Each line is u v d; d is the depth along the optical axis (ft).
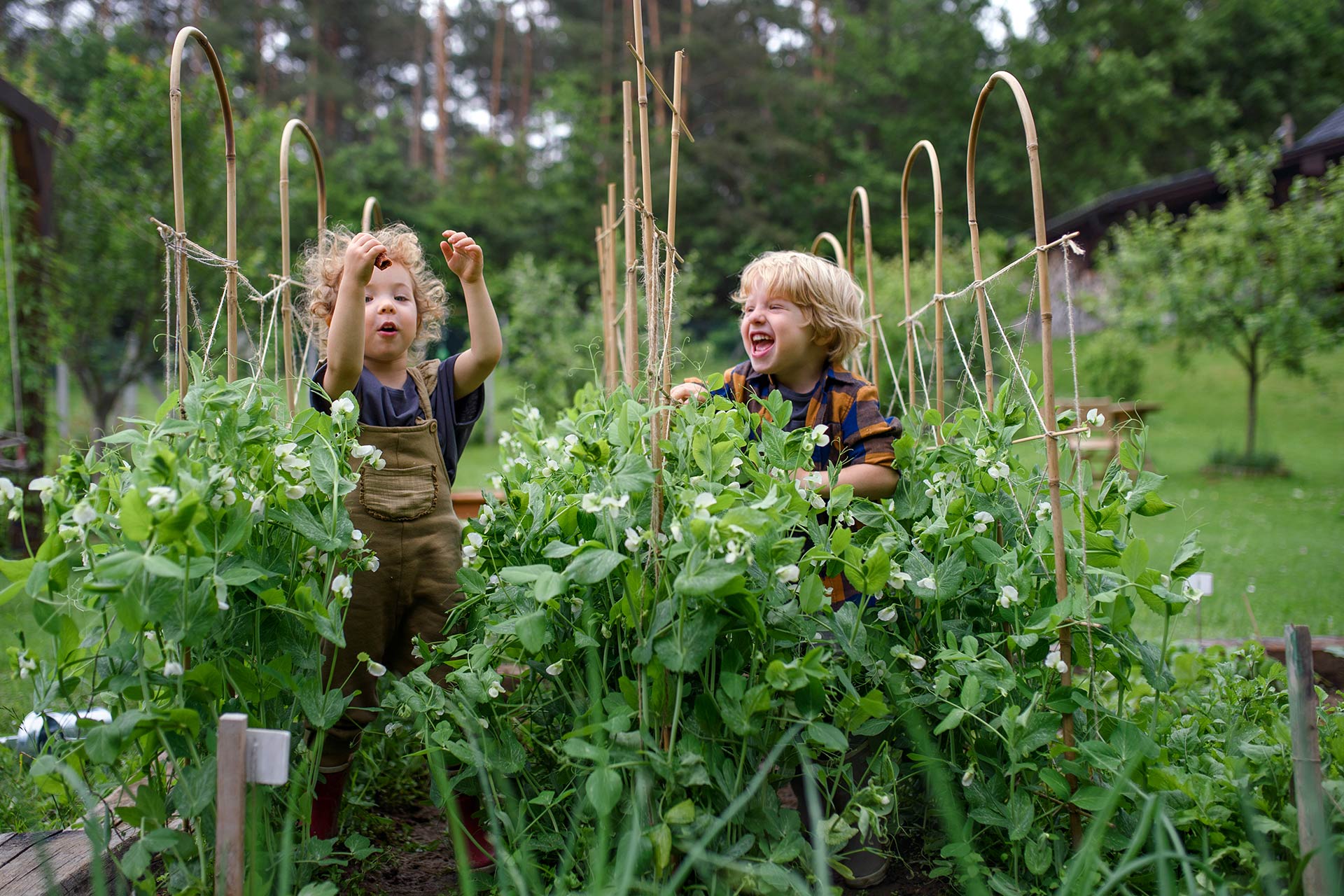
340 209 61.87
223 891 4.80
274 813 5.79
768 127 73.92
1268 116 80.07
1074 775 5.78
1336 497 25.96
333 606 5.58
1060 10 80.79
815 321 7.43
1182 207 50.93
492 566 6.57
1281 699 6.97
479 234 68.54
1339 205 30.55
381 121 77.15
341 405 5.97
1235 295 31.86
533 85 89.56
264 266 29.99
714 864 5.32
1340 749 5.83
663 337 5.97
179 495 4.82
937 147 73.87
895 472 7.09
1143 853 5.56
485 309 7.47
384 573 6.84
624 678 5.63
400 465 7.00
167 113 27.02
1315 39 81.46
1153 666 5.83
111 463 5.64
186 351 6.05
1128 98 71.36
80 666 5.50
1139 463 6.28
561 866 5.54
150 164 27.86
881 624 6.34
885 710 5.66
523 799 5.92
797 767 5.89
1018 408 6.64
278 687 5.72
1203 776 5.66
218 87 6.57
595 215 69.36
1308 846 5.02
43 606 5.15
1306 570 15.67
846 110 78.07
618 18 84.53
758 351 7.55
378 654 6.94
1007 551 6.19
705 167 72.18
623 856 5.08
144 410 33.45
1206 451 35.76
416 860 6.97
